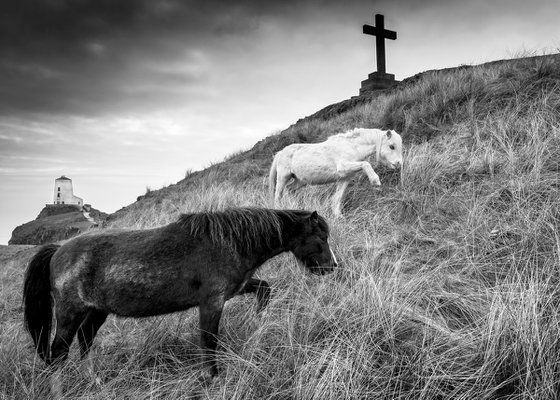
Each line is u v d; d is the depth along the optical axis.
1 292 6.38
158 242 3.57
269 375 3.31
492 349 3.05
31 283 3.82
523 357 2.97
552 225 4.58
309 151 7.14
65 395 3.24
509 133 6.88
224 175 11.55
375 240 5.35
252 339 3.70
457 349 3.23
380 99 11.85
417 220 5.72
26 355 3.98
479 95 8.48
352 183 7.70
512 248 4.56
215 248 3.55
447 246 4.91
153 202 12.56
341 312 3.74
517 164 6.02
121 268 3.51
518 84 8.17
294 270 4.80
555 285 3.72
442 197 6.02
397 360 3.23
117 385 3.42
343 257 4.93
